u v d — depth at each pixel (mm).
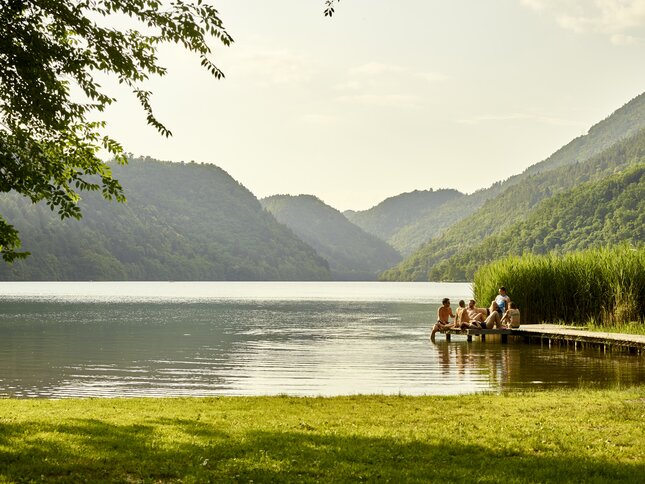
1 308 57625
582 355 23078
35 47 10531
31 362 22406
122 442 8672
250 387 17391
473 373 19156
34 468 7441
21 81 10625
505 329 27875
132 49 11758
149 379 18844
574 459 8086
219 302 76000
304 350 26172
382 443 8812
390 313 55656
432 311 59188
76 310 55312
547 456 8227
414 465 7809
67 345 27859
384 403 12312
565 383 16844
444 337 31703
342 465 7742
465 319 29359
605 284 30094
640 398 12773
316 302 79438
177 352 25547
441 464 7863
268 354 24797
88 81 11867
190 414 11016
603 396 13188
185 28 11328
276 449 8438
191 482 7109
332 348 26844
